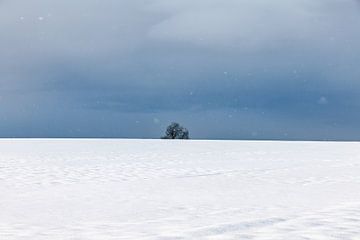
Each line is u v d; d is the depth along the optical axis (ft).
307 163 68.33
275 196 35.24
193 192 37.70
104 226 23.62
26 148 107.96
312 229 22.35
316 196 35.19
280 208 29.22
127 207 29.99
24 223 24.64
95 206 30.50
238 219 25.22
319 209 28.63
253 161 72.43
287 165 64.90
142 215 26.94
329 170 57.21
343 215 26.17
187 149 106.73
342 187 40.98
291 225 23.31
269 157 81.56
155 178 48.85
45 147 112.68
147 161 71.61
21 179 47.47
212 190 38.83
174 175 51.88
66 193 37.14
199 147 116.26
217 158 78.95
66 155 84.28
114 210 28.84
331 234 21.27
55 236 21.12
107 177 49.73
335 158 78.84
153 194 36.45
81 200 33.30
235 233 21.53
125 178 48.78
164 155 85.81
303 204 31.01
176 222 24.59
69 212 28.17
